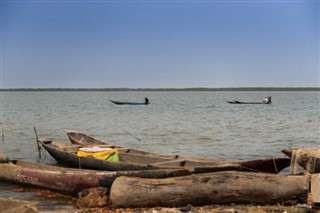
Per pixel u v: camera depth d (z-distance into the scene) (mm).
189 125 35344
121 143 24406
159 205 9922
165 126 34594
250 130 31062
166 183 9891
